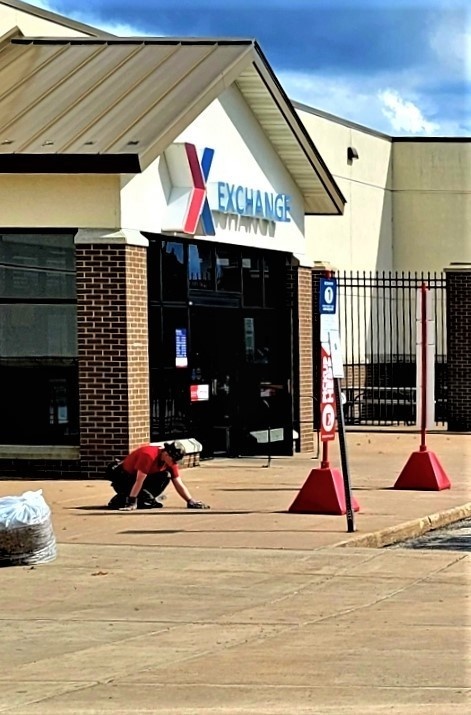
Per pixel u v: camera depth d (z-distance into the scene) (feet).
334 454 79.87
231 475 66.03
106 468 55.36
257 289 78.23
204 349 71.87
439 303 136.46
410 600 35.70
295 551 42.75
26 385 63.36
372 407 115.85
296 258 80.69
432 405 60.59
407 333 136.46
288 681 27.25
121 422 61.26
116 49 70.18
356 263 130.11
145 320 62.69
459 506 53.83
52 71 68.59
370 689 26.53
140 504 52.90
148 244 63.21
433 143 138.72
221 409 74.13
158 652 29.91
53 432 63.10
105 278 60.95
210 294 72.23
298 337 81.00
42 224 61.62
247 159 73.92
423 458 60.18
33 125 62.39
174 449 52.54
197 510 52.37
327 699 25.81
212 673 27.99
